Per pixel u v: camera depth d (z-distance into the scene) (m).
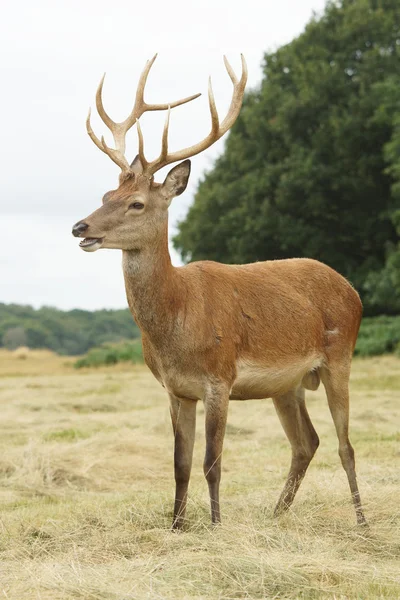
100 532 12.50
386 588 9.85
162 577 10.05
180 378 12.64
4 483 17.42
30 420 26.05
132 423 24.45
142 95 13.80
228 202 69.12
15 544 12.04
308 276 14.16
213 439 12.55
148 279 12.38
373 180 63.78
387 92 59.34
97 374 51.91
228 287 13.12
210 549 11.01
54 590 9.77
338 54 66.88
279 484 15.89
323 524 12.66
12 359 82.06
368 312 64.19
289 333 13.41
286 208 64.69
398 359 48.97
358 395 30.17
